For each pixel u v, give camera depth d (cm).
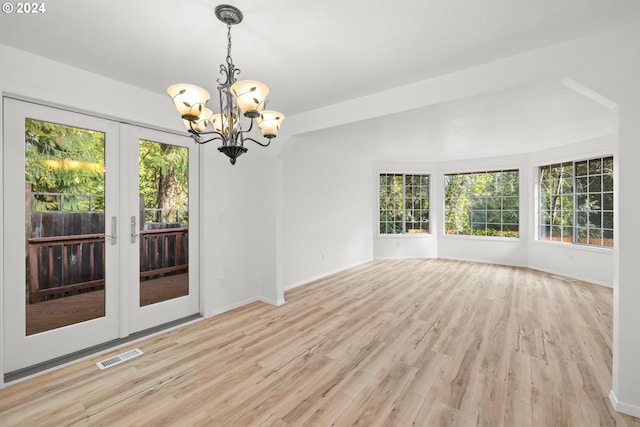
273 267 374
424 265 593
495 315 328
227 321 318
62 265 243
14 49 206
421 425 166
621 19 174
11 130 215
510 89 224
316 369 223
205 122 173
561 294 402
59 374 218
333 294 411
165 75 248
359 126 376
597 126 378
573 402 184
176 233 317
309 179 480
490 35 192
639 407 171
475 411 177
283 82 261
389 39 196
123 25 179
